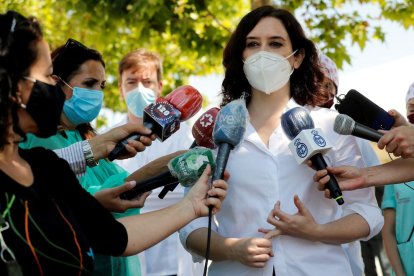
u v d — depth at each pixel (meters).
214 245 3.51
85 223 2.72
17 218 2.40
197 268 5.31
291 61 3.83
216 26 10.38
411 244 4.55
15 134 2.56
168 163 3.35
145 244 2.85
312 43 3.95
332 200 3.64
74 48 4.15
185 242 3.69
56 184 2.65
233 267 3.58
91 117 4.13
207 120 3.67
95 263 3.61
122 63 5.63
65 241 2.48
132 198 3.46
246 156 3.61
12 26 2.54
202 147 3.41
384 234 4.93
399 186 4.70
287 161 3.59
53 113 2.62
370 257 5.98
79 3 9.36
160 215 2.94
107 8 9.32
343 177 3.44
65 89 4.11
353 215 3.57
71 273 2.48
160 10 9.44
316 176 3.41
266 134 3.73
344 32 9.84
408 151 3.31
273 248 3.50
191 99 3.65
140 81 5.53
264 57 3.69
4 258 2.33
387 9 9.80
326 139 3.45
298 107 3.58
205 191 3.08
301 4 9.62
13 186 2.45
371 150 4.50
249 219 3.56
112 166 4.14
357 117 3.70
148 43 9.62
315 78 3.97
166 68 12.42
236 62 3.95
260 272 3.49
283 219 3.40
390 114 3.69
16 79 2.51
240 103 3.41
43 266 2.41
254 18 3.87
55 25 11.66
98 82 4.19
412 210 4.59
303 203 3.56
